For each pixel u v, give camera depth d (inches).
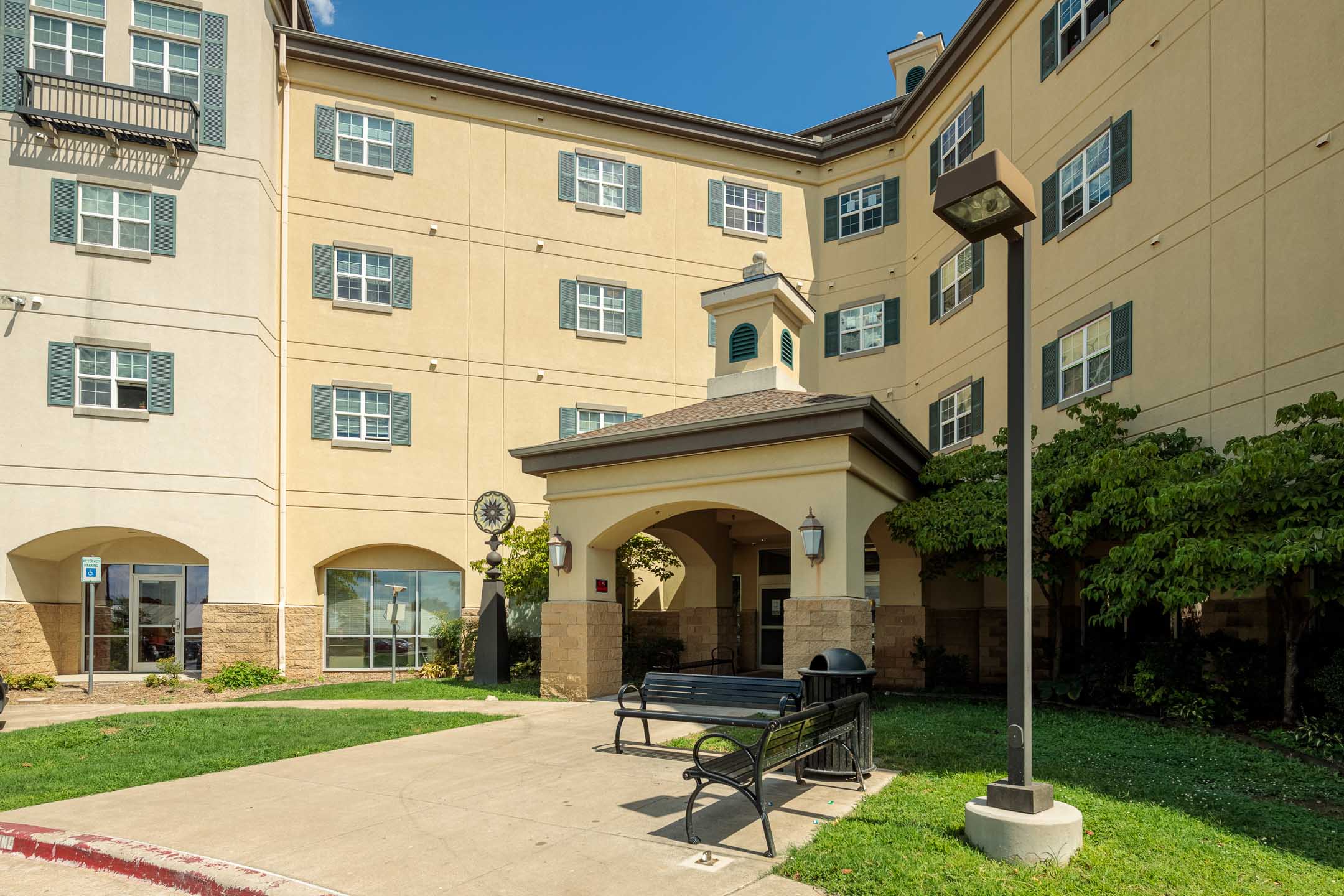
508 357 864.3
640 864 219.5
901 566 686.5
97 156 713.0
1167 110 560.4
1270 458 371.9
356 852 230.8
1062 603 631.8
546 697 571.5
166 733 418.3
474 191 873.5
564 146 912.9
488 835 245.1
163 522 698.2
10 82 697.6
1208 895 195.2
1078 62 658.2
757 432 500.1
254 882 208.7
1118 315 594.9
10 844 250.2
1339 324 432.1
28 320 684.7
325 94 836.0
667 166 950.4
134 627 774.5
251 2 767.1
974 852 220.2
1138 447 460.1
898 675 673.0
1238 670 432.8
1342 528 342.0
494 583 684.7
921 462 604.7
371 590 818.8
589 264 906.1
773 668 807.7
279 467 780.0
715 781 234.2
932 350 861.8
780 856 223.9
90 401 696.4
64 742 391.5
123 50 725.3
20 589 681.0
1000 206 231.1
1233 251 500.4
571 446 568.1
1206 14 529.7
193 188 733.9
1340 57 437.7
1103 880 201.3
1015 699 230.7
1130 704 487.2
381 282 834.8
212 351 726.5
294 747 377.7
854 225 973.8
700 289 944.9
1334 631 437.1
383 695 610.2
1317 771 323.9
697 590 775.7
